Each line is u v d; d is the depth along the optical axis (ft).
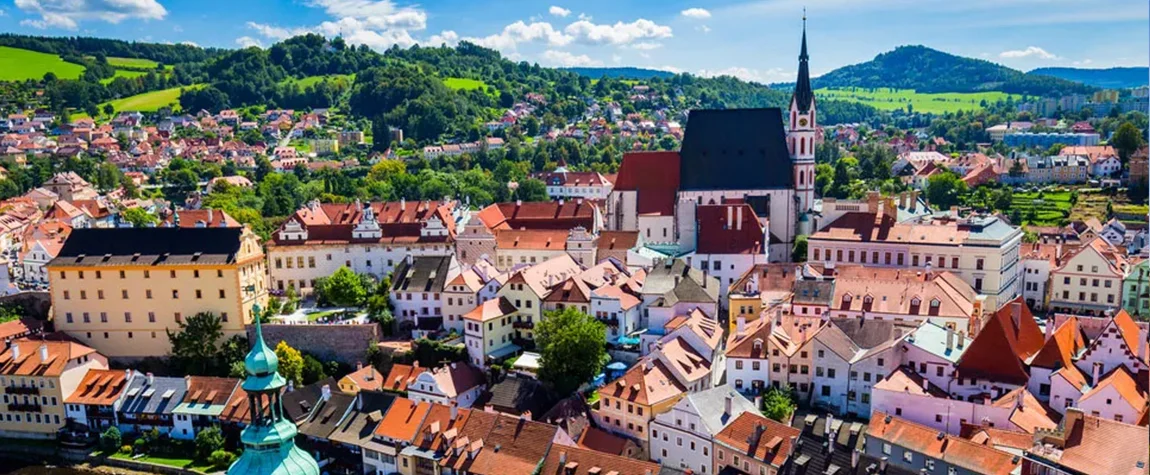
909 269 582.35
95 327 618.44
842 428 402.93
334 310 653.71
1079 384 432.25
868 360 458.50
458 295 603.26
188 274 605.73
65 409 556.51
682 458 441.68
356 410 504.84
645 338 545.03
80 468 527.81
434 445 458.91
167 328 613.52
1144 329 446.19
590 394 516.73
